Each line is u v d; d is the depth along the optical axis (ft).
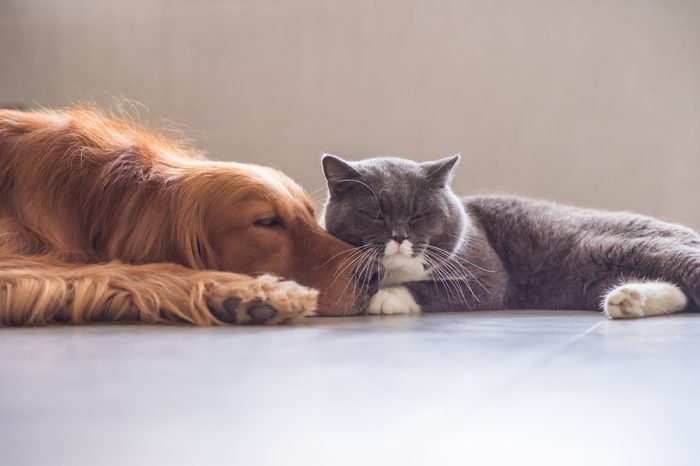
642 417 4.04
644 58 18.26
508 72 19.15
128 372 4.97
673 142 18.24
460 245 11.23
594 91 18.61
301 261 8.84
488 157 19.36
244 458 3.18
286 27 20.70
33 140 8.76
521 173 19.19
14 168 8.66
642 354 6.01
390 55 19.94
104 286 7.76
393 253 10.52
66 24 22.50
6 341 6.38
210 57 21.38
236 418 3.83
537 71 18.95
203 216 8.63
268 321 7.84
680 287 10.15
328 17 20.38
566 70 18.76
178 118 21.67
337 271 8.86
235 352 5.83
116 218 8.68
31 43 22.80
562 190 18.95
